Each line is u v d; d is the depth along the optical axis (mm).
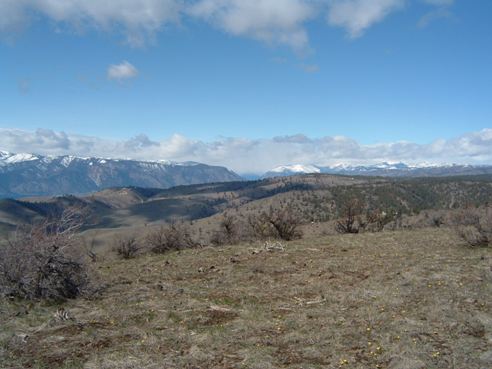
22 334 8602
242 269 15016
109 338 8375
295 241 22375
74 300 11422
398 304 9992
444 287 11172
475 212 25406
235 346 7855
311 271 14258
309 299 10977
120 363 7109
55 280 11531
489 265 13562
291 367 6902
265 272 14383
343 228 30766
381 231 28047
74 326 9078
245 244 22312
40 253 11477
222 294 11641
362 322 8891
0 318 9664
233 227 26219
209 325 9102
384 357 7133
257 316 9555
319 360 7180
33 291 11266
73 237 12703
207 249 20781
